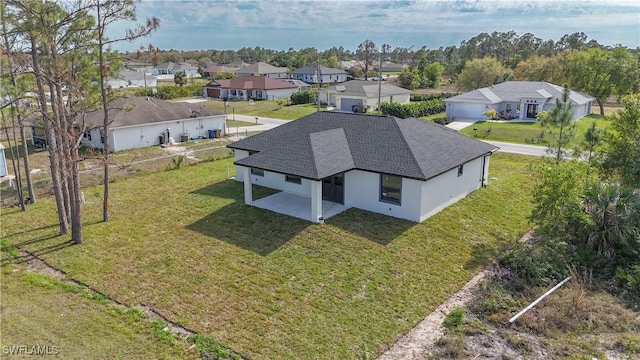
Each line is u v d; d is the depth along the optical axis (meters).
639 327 12.12
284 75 101.75
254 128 46.03
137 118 35.50
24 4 14.90
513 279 14.45
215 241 16.47
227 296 13.02
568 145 20.39
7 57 16.17
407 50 153.88
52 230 18.06
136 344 10.89
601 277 14.99
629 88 54.22
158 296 13.06
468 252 15.95
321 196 18.41
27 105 19.66
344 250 15.50
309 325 11.72
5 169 26.47
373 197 18.61
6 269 14.73
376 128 21.00
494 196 21.45
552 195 16.28
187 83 96.25
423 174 17.09
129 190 23.14
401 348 11.03
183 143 37.38
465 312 12.60
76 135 17.42
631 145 18.27
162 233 17.34
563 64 65.12
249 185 19.53
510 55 108.31
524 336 11.59
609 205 16.27
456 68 95.19
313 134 20.00
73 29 16.44
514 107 52.16
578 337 11.64
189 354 10.59
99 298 12.95
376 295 13.13
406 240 16.27
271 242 16.17
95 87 17.88
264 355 10.59
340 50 181.12
